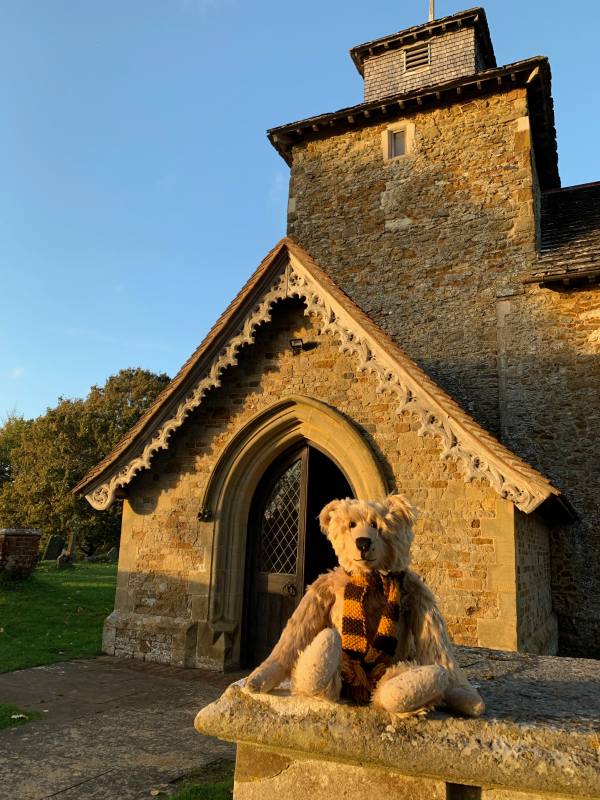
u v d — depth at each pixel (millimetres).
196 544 8672
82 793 4164
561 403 10750
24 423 47219
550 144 13633
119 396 36562
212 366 8477
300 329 8750
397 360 7398
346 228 13680
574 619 9953
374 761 1906
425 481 7484
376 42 15469
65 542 33000
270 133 14492
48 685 7102
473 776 1797
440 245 12609
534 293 11445
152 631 8633
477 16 14383
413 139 13477
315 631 2168
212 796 3984
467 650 3549
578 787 1713
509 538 6957
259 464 8719
